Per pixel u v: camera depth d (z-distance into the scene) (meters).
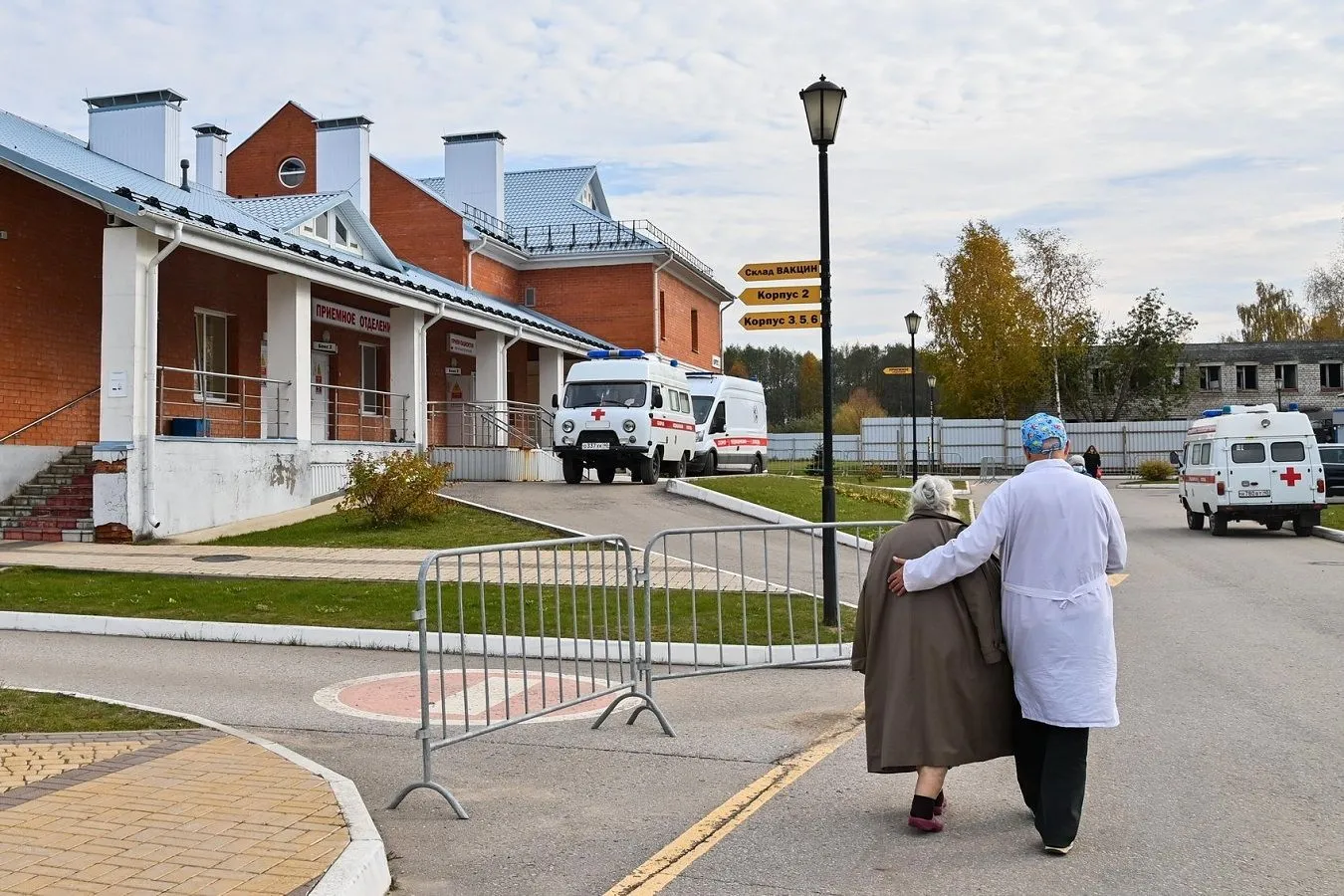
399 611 12.28
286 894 4.32
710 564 15.45
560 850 5.29
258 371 25.80
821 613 12.05
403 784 6.43
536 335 33.34
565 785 6.39
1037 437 5.44
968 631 5.44
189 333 23.69
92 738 6.93
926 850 5.21
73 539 17.83
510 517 20.20
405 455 20.72
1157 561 18.61
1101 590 5.23
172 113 26.92
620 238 43.72
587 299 43.19
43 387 20.58
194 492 19.02
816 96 12.26
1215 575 16.56
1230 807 5.80
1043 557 5.25
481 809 5.95
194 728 7.23
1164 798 5.97
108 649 11.02
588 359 26.58
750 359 119.75
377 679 9.60
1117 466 55.81
